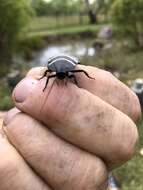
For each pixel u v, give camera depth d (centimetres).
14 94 7
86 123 7
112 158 8
